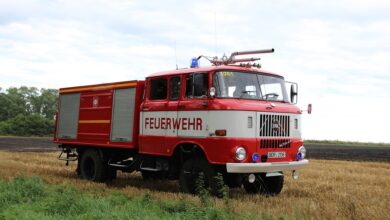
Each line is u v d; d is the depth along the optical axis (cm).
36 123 6719
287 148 1096
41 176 1362
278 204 943
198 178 1072
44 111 10019
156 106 1170
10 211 813
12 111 9244
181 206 836
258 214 808
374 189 1236
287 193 1163
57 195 935
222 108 1011
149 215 767
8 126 6556
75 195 959
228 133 1004
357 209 855
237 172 997
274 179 1153
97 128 1367
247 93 1070
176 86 1133
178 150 1129
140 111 1219
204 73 1059
